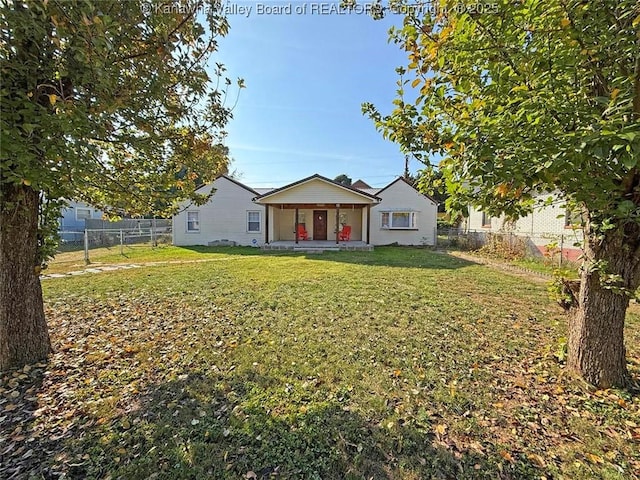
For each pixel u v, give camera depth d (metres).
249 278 8.26
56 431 2.46
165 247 17.58
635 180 2.47
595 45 2.20
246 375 3.28
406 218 19.41
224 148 4.54
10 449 2.27
